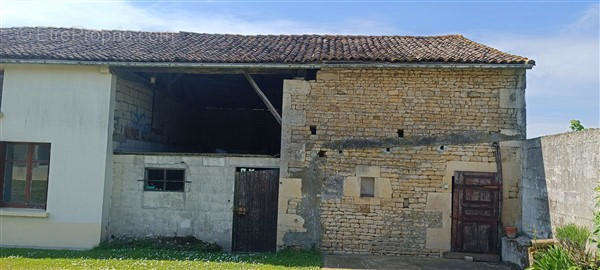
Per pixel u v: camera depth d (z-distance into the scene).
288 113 9.91
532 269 6.50
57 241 9.82
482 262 9.16
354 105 9.84
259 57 9.77
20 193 10.09
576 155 7.02
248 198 10.20
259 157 10.09
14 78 10.05
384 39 12.08
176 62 9.61
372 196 9.70
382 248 9.60
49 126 9.98
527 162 9.13
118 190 10.20
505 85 9.59
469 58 9.35
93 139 9.93
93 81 10.02
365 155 9.75
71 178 9.89
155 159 10.23
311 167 9.80
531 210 8.88
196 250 9.62
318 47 10.99
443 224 9.55
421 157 9.67
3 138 9.96
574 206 7.07
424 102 9.74
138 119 11.40
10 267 7.44
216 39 11.97
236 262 8.43
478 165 9.56
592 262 6.16
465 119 9.66
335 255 9.44
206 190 10.15
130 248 9.64
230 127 16.73
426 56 9.58
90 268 7.43
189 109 15.48
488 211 9.50
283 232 9.76
